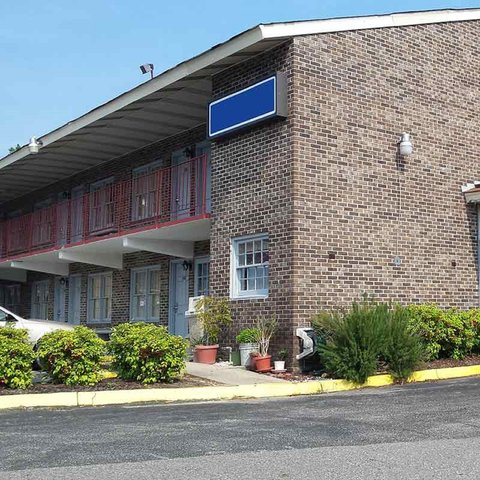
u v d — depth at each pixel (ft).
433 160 51.72
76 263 81.30
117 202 72.28
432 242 50.80
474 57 55.47
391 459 21.35
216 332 48.85
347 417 29.19
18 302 95.30
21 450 23.12
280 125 45.83
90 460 21.56
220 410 32.04
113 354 40.83
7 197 96.63
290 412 30.91
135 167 70.59
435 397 34.58
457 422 27.53
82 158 74.02
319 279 44.86
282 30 44.83
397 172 49.49
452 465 20.54
